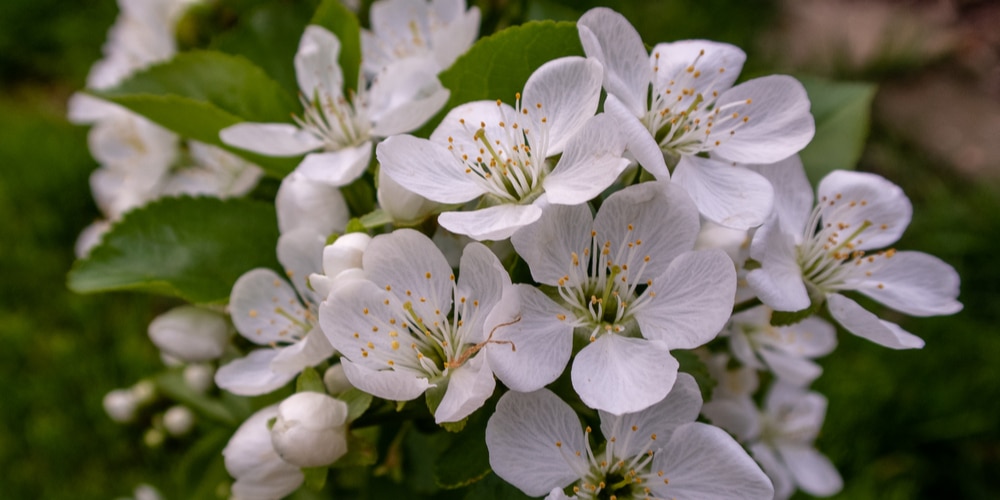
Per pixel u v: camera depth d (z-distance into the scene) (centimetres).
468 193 15
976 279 38
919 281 17
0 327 36
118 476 33
